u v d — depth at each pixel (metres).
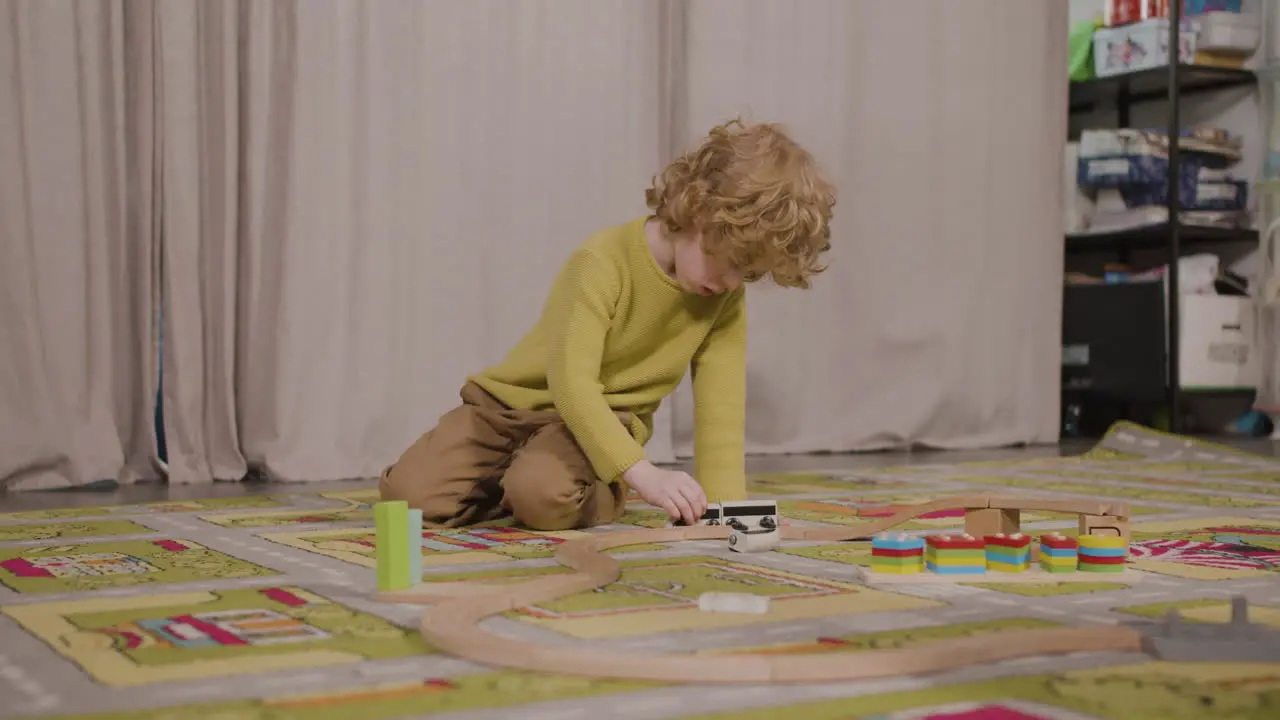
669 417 2.64
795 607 0.98
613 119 2.61
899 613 0.96
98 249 2.13
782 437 2.88
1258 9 3.39
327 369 2.29
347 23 2.30
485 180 2.47
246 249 2.25
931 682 0.75
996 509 1.24
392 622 0.93
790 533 1.40
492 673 0.77
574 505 1.48
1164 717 0.69
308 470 2.24
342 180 2.30
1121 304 3.33
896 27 3.00
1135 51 3.36
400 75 2.37
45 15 2.07
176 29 2.16
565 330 1.46
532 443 1.53
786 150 1.33
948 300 3.09
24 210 2.05
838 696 0.72
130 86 2.17
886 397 3.01
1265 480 2.20
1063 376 3.46
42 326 2.07
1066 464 2.56
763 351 2.84
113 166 2.15
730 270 1.37
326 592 1.06
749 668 0.75
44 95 2.07
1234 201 3.37
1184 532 1.48
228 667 0.79
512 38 2.49
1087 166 3.37
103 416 2.13
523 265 2.51
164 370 2.19
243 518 1.63
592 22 2.58
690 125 2.73
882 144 2.99
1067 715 0.69
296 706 0.70
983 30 3.14
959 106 3.10
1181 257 3.57
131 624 0.92
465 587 1.04
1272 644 0.82
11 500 1.91
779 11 2.83
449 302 2.43
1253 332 3.36
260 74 2.23
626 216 2.63
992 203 3.17
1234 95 3.49
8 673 0.78
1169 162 3.28
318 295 2.28
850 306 2.96
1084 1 3.51
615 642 0.86
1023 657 0.82
